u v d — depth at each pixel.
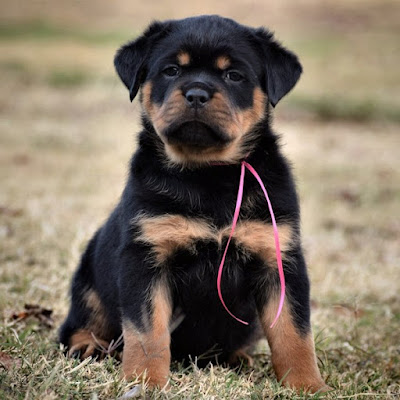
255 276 3.57
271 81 3.80
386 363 4.06
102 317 4.02
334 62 21.19
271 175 3.60
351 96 16.64
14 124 12.77
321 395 3.20
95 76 17.97
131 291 3.39
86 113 14.18
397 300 5.55
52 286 5.00
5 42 22.59
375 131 14.14
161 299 3.43
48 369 3.13
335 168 10.47
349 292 5.56
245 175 3.55
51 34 24.38
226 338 3.75
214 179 3.54
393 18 28.27
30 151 10.59
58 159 10.09
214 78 3.58
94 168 9.56
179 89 3.50
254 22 26.12
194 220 3.44
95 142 11.40
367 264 6.30
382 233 7.48
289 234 3.50
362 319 4.96
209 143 3.48
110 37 24.09
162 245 3.42
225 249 3.46
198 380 3.27
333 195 8.91
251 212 3.48
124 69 3.97
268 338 3.52
